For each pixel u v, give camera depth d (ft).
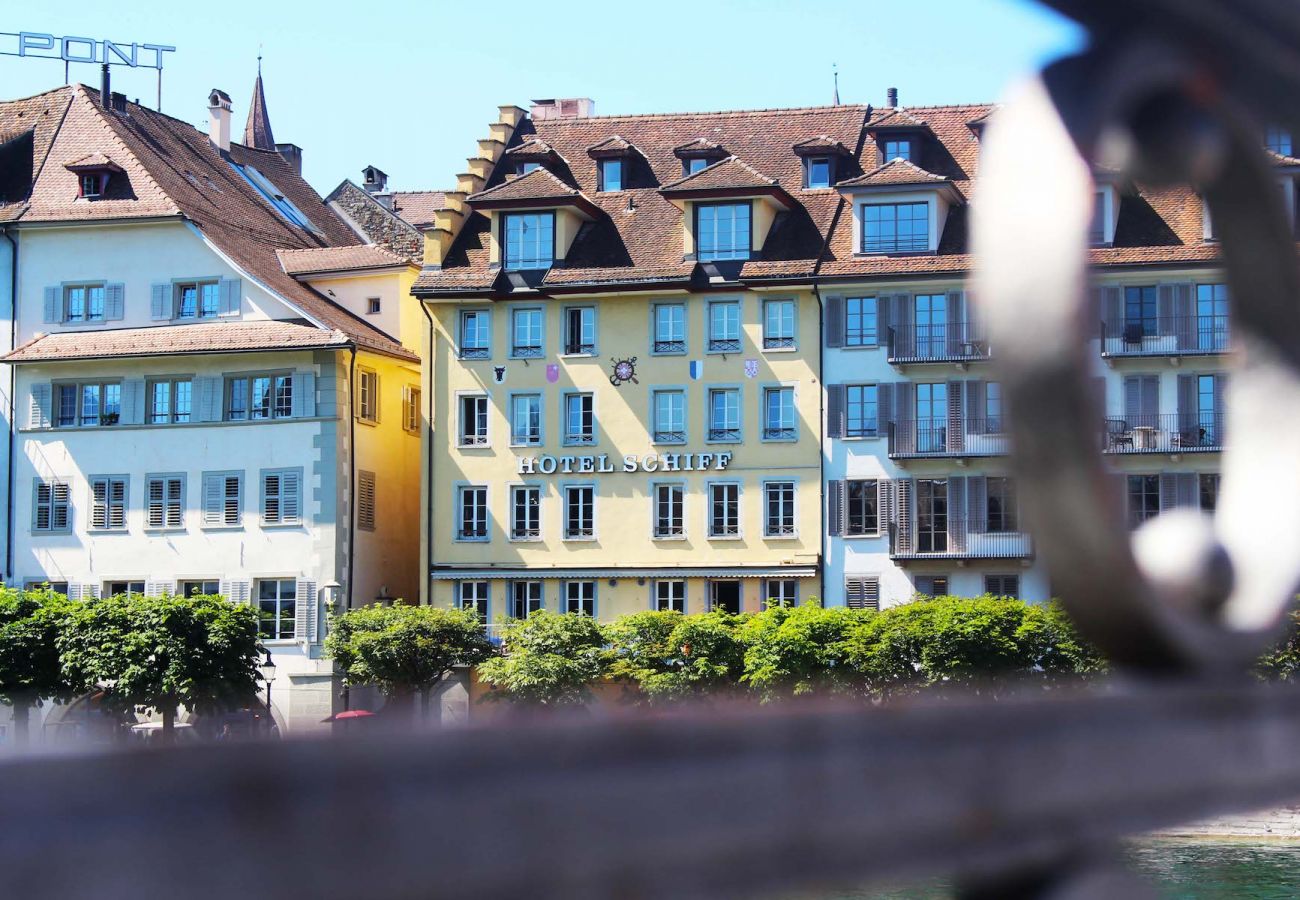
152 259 194.59
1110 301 173.78
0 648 155.02
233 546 188.14
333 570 185.57
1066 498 4.91
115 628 156.25
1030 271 4.83
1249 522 5.99
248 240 203.31
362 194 267.59
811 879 4.14
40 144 204.13
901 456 176.45
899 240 180.65
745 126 201.67
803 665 146.92
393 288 200.13
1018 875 4.83
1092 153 5.12
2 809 3.09
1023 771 4.79
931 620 143.74
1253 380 6.23
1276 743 5.63
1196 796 5.35
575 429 187.11
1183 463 171.83
